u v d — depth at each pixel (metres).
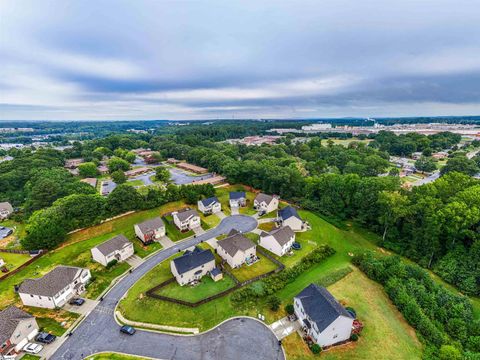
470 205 60.28
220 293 49.84
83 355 38.84
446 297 49.47
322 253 63.84
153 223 69.62
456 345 41.72
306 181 95.62
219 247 62.00
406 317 46.25
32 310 46.94
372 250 67.69
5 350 37.44
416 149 182.38
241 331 43.03
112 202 77.00
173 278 53.47
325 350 40.03
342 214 82.81
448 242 62.06
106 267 57.31
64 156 158.75
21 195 100.31
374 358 39.28
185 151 166.88
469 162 124.38
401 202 67.81
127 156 160.00
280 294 51.34
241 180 110.62
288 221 73.88
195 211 77.44
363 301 49.75
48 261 60.47
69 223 68.75
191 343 40.94
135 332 42.72
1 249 64.75
